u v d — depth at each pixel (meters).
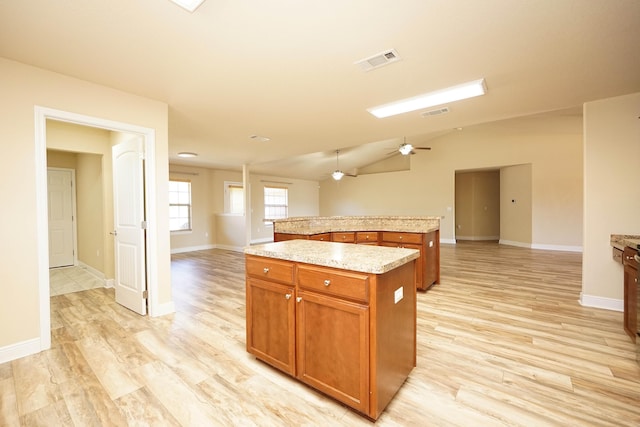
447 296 3.45
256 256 1.97
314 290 1.64
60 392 1.70
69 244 5.27
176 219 7.19
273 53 2.03
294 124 3.79
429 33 1.79
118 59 2.08
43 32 1.75
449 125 3.89
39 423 1.46
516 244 7.78
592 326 2.56
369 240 4.00
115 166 3.26
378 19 1.65
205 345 2.28
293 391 1.72
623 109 2.83
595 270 3.02
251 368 1.96
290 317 1.76
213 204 7.99
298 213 10.77
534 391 1.69
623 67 2.23
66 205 5.24
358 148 8.30
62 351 2.18
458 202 9.66
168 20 1.65
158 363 2.01
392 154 9.73
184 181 7.34
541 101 2.97
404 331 1.75
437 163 8.78
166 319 2.81
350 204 10.88
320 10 1.57
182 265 5.59
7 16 1.58
